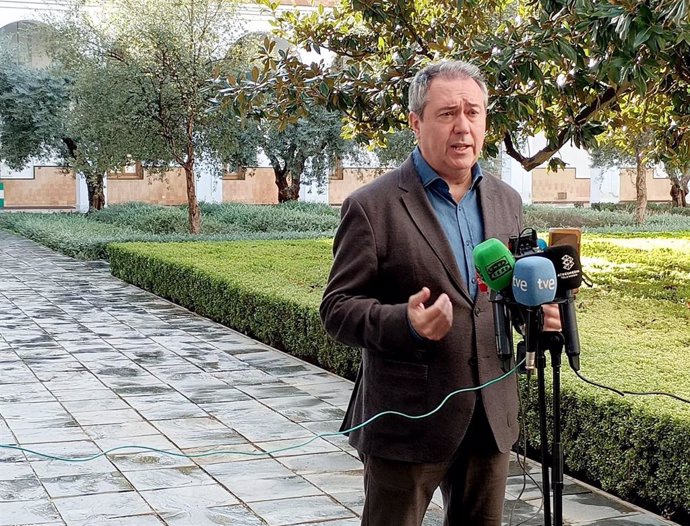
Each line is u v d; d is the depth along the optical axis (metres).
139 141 18.36
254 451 5.20
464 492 2.57
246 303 8.88
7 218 25.83
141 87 18.03
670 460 3.98
